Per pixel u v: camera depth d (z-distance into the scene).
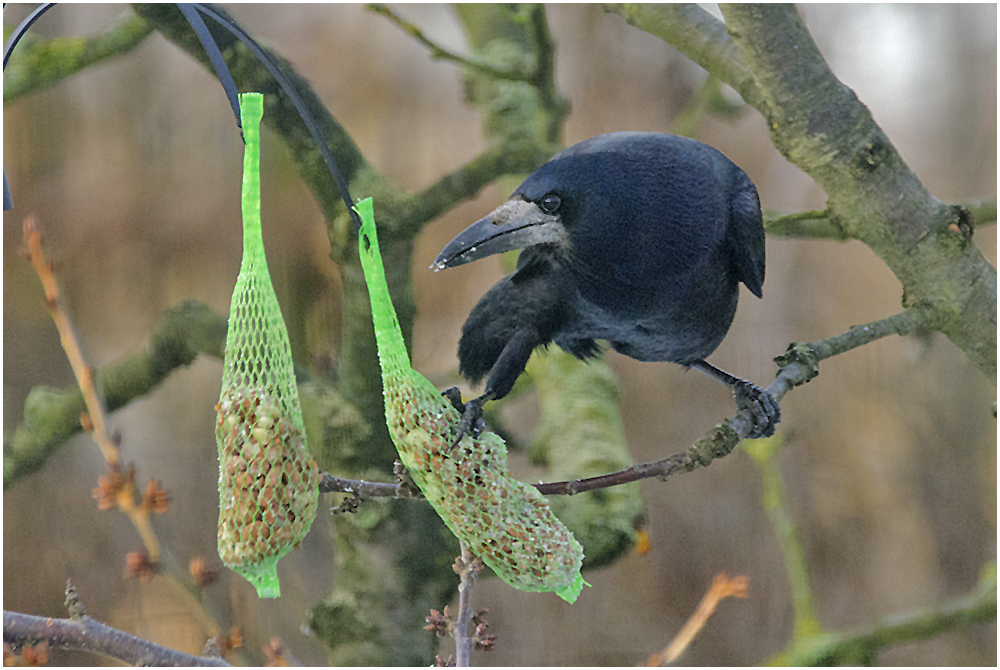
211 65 8.24
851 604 10.95
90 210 11.31
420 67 11.85
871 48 11.38
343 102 11.82
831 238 8.27
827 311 11.80
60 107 11.44
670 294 8.07
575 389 8.31
